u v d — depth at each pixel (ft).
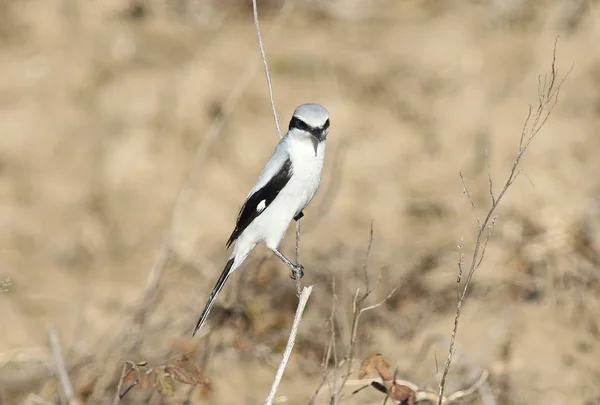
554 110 55.42
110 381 34.40
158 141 56.08
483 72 59.72
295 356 38.55
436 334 37.60
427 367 37.09
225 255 45.47
